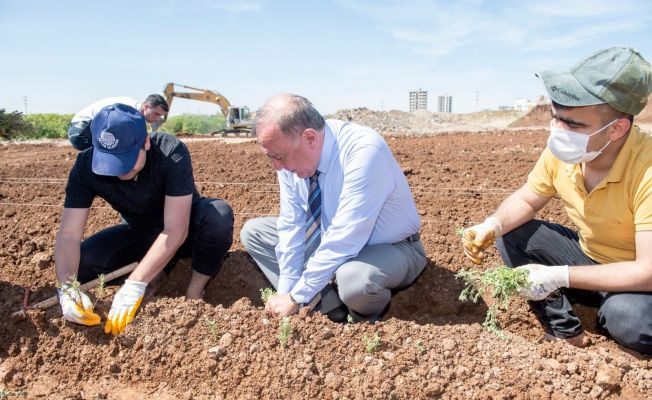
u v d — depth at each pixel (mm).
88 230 4508
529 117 33281
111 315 2674
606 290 2410
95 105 4738
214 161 7773
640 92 2197
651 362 2523
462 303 3410
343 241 2641
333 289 2994
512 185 5691
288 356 2473
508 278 2557
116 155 2623
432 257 3756
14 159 9336
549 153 2760
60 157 9469
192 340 2609
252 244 3301
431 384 2320
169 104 18516
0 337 2732
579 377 2346
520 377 2365
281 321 2637
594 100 2223
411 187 5578
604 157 2422
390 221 2904
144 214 3162
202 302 2852
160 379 2521
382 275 2764
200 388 2443
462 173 6418
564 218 4430
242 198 5301
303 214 2980
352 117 23078
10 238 4113
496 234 2838
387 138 13164
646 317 2396
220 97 19031
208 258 3270
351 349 2525
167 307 2818
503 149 9195
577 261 2834
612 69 2199
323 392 2340
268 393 2361
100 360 2625
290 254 2977
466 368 2410
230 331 2639
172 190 2877
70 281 2816
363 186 2602
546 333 2898
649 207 2277
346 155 2654
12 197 5508
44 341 2697
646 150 2350
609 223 2514
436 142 11289
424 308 3496
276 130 2447
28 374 2596
